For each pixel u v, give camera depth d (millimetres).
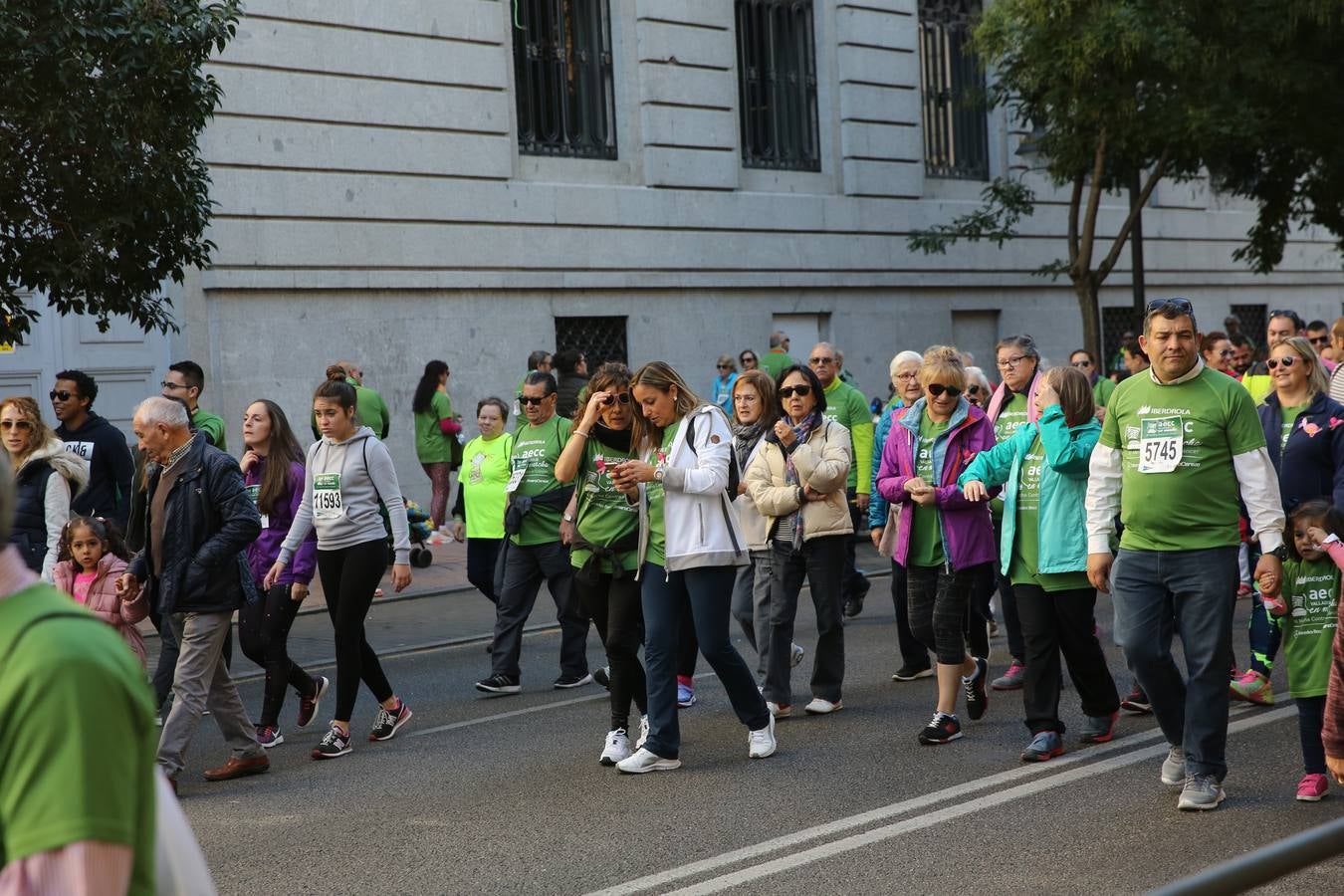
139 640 7309
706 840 5707
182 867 2260
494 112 17906
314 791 6785
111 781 2037
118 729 2061
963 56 23203
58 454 7883
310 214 16297
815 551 7957
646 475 6547
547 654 10500
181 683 6785
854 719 7902
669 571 6793
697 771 6859
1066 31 17906
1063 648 6992
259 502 7883
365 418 15203
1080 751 6992
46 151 9883
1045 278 24656
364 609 7617
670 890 5113
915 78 22562
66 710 2018
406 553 7738
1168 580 5875
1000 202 23094
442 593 13461
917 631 7473
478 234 17734
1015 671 8672
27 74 9391
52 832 1994
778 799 6277
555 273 18453
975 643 8242
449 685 9469
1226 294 28422
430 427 16547
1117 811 5922
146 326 10969
